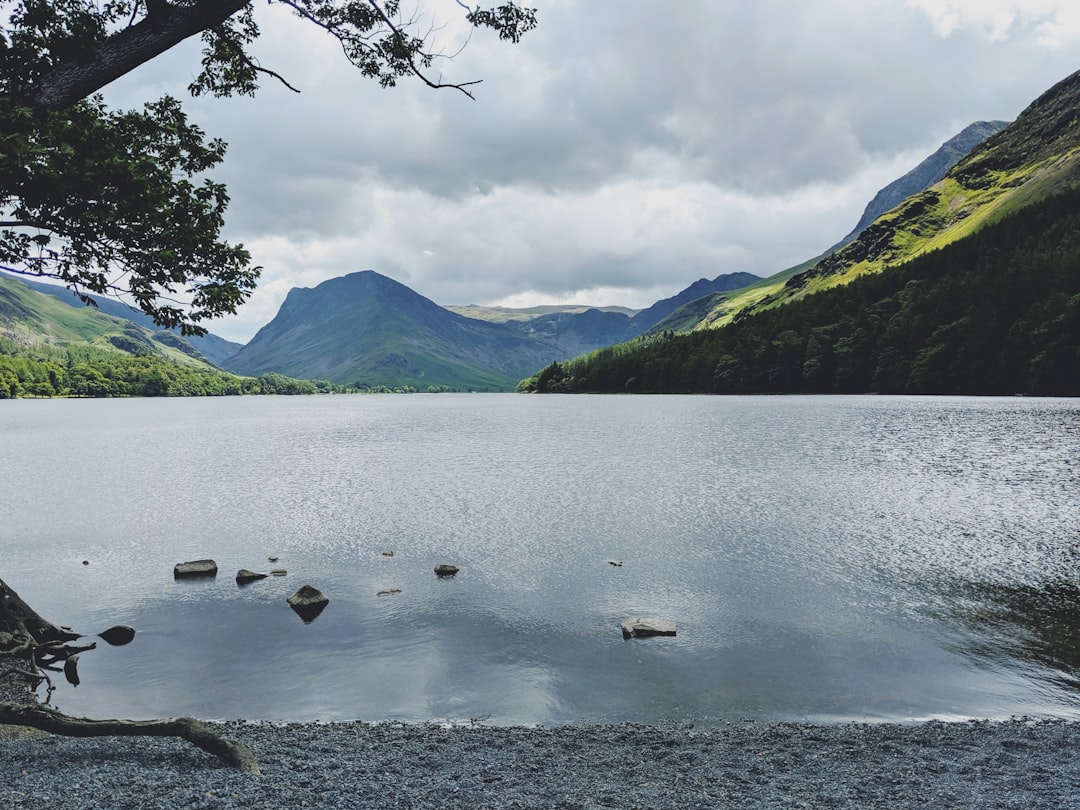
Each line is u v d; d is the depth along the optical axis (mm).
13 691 15984
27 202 11125
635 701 15258
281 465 62375
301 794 8445
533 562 27766
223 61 15070
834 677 16484
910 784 9852
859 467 53875
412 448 77812
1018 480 46656
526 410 176375
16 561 28781
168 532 34375
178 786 8453
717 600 22656
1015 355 151125
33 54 11547
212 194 14125
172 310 13492
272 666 17469
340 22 13664
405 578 25703
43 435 105812
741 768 10852
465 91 13961
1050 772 10367
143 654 18391
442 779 9859
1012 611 21281
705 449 69125
